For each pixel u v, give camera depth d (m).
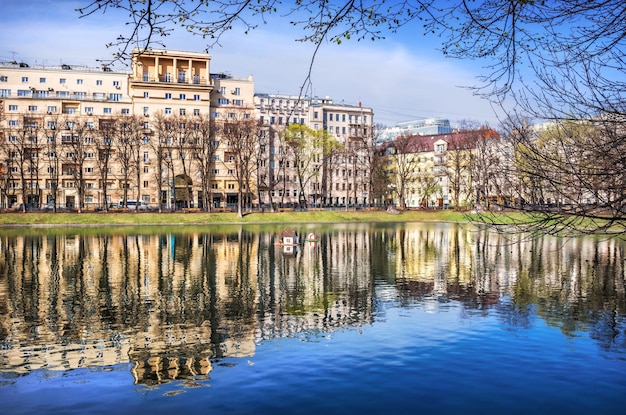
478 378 15.83
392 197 146.38
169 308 25.59
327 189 146.00
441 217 102.62
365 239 62.84
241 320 23.16
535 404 14.11
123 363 17.53
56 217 86.00
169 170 120.50
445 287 30.91
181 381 15.83
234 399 14.47
